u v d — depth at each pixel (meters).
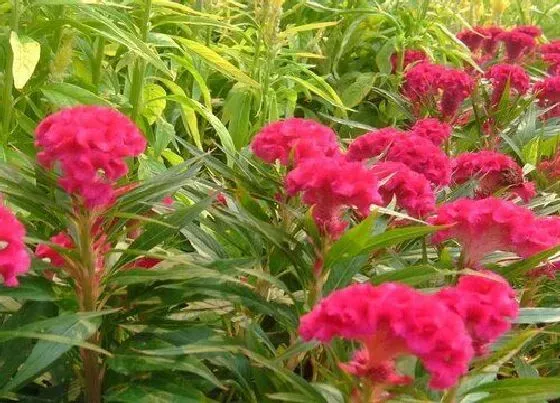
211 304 0.88
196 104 1.29
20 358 0.74
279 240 0.81
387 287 0.62
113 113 0.74
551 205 1.23
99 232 0.77
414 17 2.17
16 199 0.77
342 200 0.78
